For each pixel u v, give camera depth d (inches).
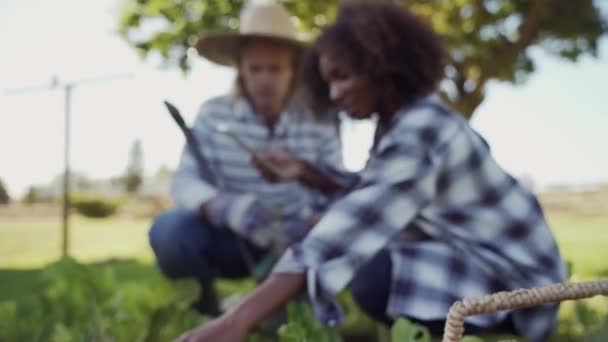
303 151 81.0
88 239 335.6
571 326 76.4
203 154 78.3
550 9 190.4
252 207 72.7
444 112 53.4
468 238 54.9
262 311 48.0
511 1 194.9
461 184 53.8
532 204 55.9
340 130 81.9
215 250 77.4
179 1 177.8
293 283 48.7
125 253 256.5
